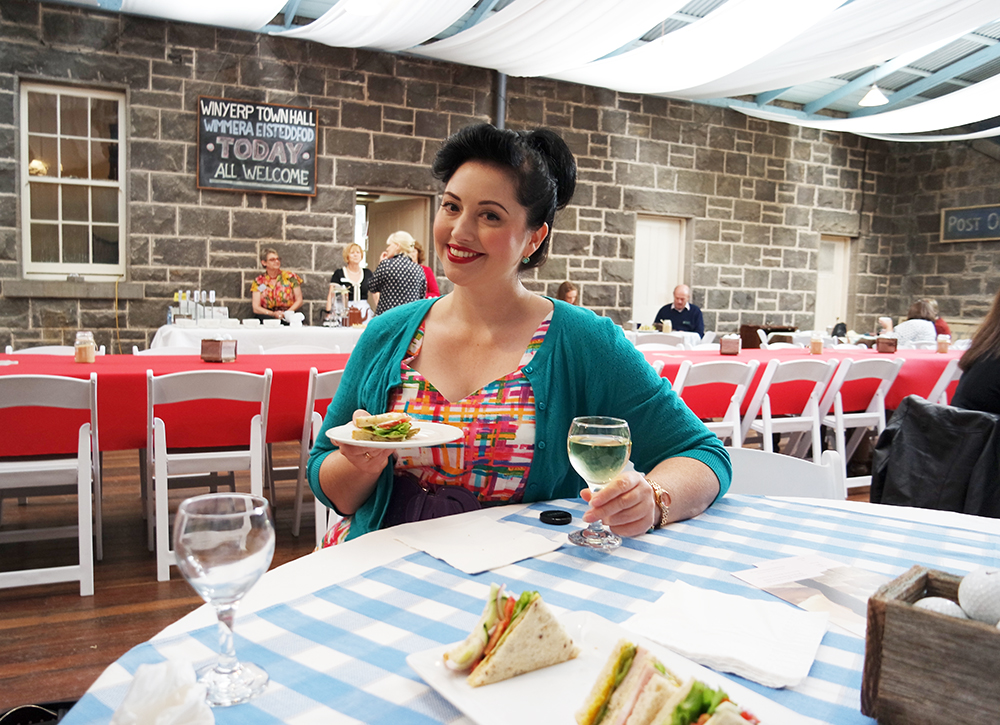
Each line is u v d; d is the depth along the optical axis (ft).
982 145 31.89
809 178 32.99
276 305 22.77
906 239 35.04
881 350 16.14
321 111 23.88
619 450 3.40
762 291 32.32
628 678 1.91
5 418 8.37
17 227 20.90
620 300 29.27
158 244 22.33
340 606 2.80
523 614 2.19
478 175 4.15
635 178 29.17
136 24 21.47
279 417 9.95
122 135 22.03
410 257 19.86
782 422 12.91
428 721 2.03
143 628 7.66
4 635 7.43
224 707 2.06
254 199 23.32
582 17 19.15
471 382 4.50
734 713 1.64
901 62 26.48
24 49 20.47
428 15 19.79
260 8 19.94
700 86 26.73
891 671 1.98
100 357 11.18
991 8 18.98
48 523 10.91
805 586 3.04
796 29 19.42
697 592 2.86
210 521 2.04
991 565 3.36
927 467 9.11
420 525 3.76
